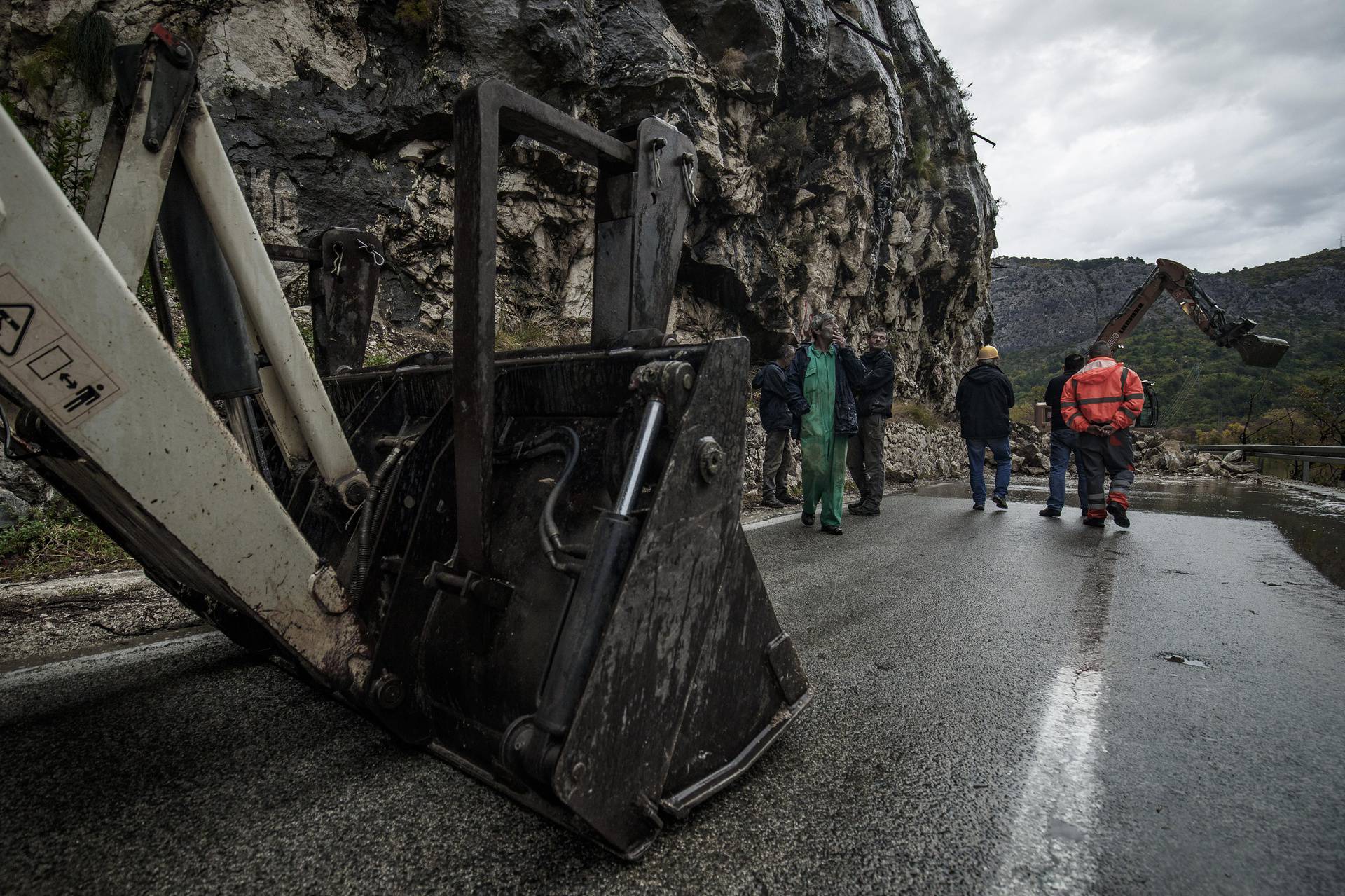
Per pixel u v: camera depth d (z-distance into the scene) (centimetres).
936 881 137
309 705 212
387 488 187
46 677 232
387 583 184
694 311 953
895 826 156
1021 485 1146
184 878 132
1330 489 1168
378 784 167
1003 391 764
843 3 1191
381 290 696
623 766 133
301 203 639
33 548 377
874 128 1161
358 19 668
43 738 189
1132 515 757
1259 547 552
